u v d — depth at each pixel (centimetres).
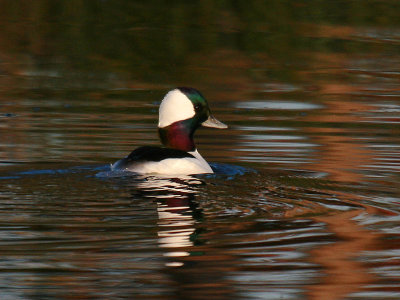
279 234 891
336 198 1048
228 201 1008
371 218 957
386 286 780
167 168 1130
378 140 1483
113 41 2539
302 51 2500
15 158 1284
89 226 889
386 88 2075
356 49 2536
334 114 1756
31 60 2323
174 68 2273
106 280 768
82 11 2930
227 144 1442
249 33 2680
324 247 855
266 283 773
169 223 905
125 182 1082
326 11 3016
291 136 1519
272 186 1106
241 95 1977
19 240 845
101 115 1708
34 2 3025
